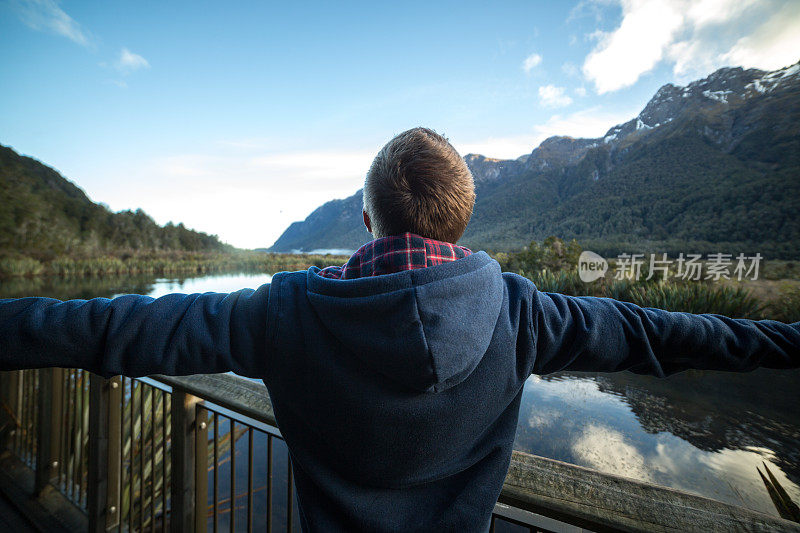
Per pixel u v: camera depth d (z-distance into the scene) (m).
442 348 0.46
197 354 0.54
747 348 0.55
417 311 0.47
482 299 0.51
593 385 4.76
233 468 1.18
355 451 0.52
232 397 1.17
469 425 0.51
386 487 0.53
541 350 0.55
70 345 0.54
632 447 3.27
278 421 0.59
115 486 1.62
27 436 2.30
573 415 3.88
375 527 0.53
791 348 0.56
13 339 0.53
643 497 0.67
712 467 2.99
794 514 2.35
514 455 0.80
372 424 0.50
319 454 0.56
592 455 3.16
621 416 3.88
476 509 0.52
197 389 1.23
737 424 3.60
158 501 2.18
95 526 1.57
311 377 0.52
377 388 0.50
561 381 4.94
